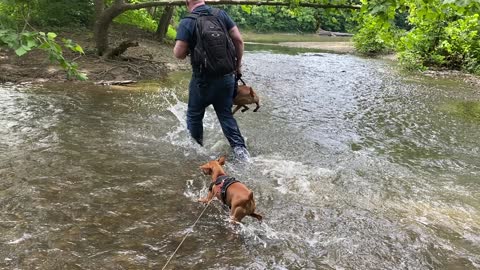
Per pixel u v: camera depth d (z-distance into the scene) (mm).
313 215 3906
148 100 8164
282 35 34250
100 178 4434
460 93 11172
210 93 5281
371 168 5297
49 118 6473
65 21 14930
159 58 13758
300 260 3168
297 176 4863
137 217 3680
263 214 3869
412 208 4199
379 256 3285
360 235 3584
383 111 8641
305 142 6234
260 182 4633
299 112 8148
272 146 5977
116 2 11523
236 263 3076
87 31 14945
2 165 4582
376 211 4082
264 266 3061
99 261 3002
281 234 3535
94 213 3691
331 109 8578
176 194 4199
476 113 8820
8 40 4016
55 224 3463
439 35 15766
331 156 5680
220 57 5074
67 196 3969
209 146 5809
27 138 5516
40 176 4367
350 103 9289
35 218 3529
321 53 21141
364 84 12039
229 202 3715
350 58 19266
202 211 3871
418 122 7855
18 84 8742
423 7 6504
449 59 15914
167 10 17312
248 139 6223
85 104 7512
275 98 9367
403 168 5371
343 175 4977
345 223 3783
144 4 11125
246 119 7355
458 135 7078
